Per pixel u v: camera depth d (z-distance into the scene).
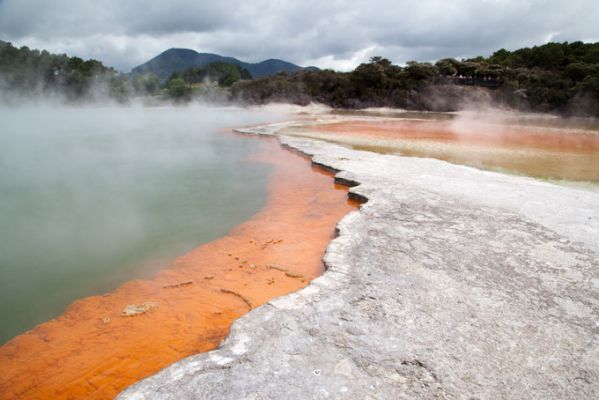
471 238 6.38
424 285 4.86
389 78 49.22
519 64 54.41
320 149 15.47
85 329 4.43
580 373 3.46
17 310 4.96
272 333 3.86
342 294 4.61
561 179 11.50
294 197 9.80
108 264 6.19
